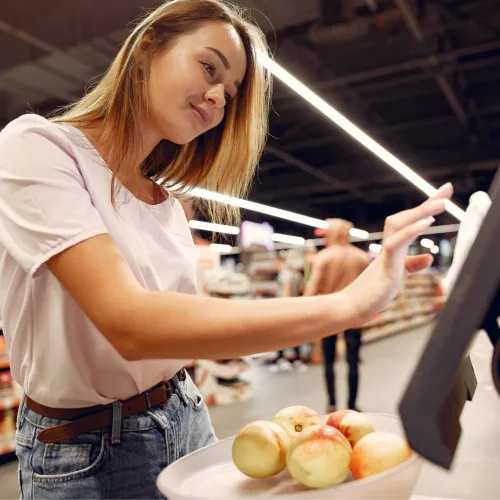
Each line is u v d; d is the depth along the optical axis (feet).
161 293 2.09
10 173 2.41
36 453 2.91
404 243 1.98
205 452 2.48
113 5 17.11
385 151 24.48
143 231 3.20
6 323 2.99
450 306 1.40
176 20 2.96
